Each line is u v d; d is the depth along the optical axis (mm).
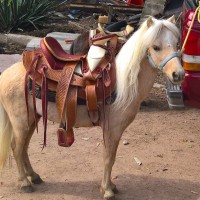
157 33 3695
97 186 4527
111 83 3916
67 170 4844
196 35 5125
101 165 4969
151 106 6797
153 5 8656
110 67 3947
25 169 4473
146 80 3945
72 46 5531
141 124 6156
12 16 10578
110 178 4273
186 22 5227
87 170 4852
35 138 5621
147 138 5734
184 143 5625
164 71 3725
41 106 4105
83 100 3986
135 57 3799
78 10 11250
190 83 5234
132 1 10383
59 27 10977
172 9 8562
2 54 8711
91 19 11930
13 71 4199
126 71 3850
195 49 5145
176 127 6098
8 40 9781
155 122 6238
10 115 4195
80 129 5957
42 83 3992
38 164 4957
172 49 3691
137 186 4570
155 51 3736
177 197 4398
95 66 3945
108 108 3979
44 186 4504
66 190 4441
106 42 4016
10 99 4137
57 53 4113
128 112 3969
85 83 3932
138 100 3986
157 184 4625
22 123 4168
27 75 4039
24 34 10430
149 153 5316
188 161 5148
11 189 4434
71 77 3955
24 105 4113
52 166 4922
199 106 5453
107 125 4020
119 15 9680
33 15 10867
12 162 4945
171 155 5289
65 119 4020
